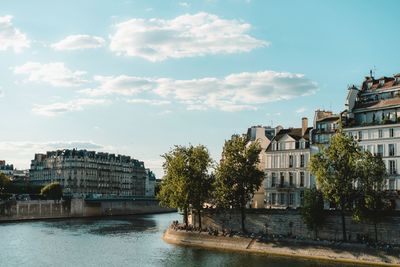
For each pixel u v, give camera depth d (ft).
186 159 349.00
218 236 314.55
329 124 337.11
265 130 441.68
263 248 288.10
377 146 305.73
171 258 270.87
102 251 297.94
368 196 258.98
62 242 337.72
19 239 349.82
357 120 324.80
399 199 290.35
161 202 364.79
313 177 338.13
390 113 307.17
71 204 592.60
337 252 260.01
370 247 251.39
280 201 352.69
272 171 359.25
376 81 335.67
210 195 346.33
